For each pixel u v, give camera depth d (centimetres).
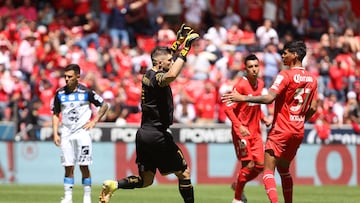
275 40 8450
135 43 8781
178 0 9100
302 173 6688
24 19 8238
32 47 7838
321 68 8175
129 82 7194
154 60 3434
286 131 3466
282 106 3481
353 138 6750
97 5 8994
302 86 3466
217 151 6612
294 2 9350
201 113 7206
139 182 3516
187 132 6588
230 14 9050
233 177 6619
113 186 3472
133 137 6556
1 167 6475
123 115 6981
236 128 4050
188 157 6575
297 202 4744
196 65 7825
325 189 5972
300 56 3497
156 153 3434
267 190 3462
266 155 3503
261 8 9231
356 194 5444
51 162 6519
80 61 7862
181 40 3391
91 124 4219
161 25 8769
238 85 4131
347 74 8162
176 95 7338
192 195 3519
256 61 4116
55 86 7344
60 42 8238
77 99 4216
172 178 6456
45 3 9150
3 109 7038
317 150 6700
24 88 7262
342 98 8062
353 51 8506
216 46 8225
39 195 5166
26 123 6606
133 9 8906
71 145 4216
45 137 6525
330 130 6725
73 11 9069
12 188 5831
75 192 5328
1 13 8631
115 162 6531
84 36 8325
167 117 3422
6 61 7719
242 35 8531
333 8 9450
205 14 9244
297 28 9219
